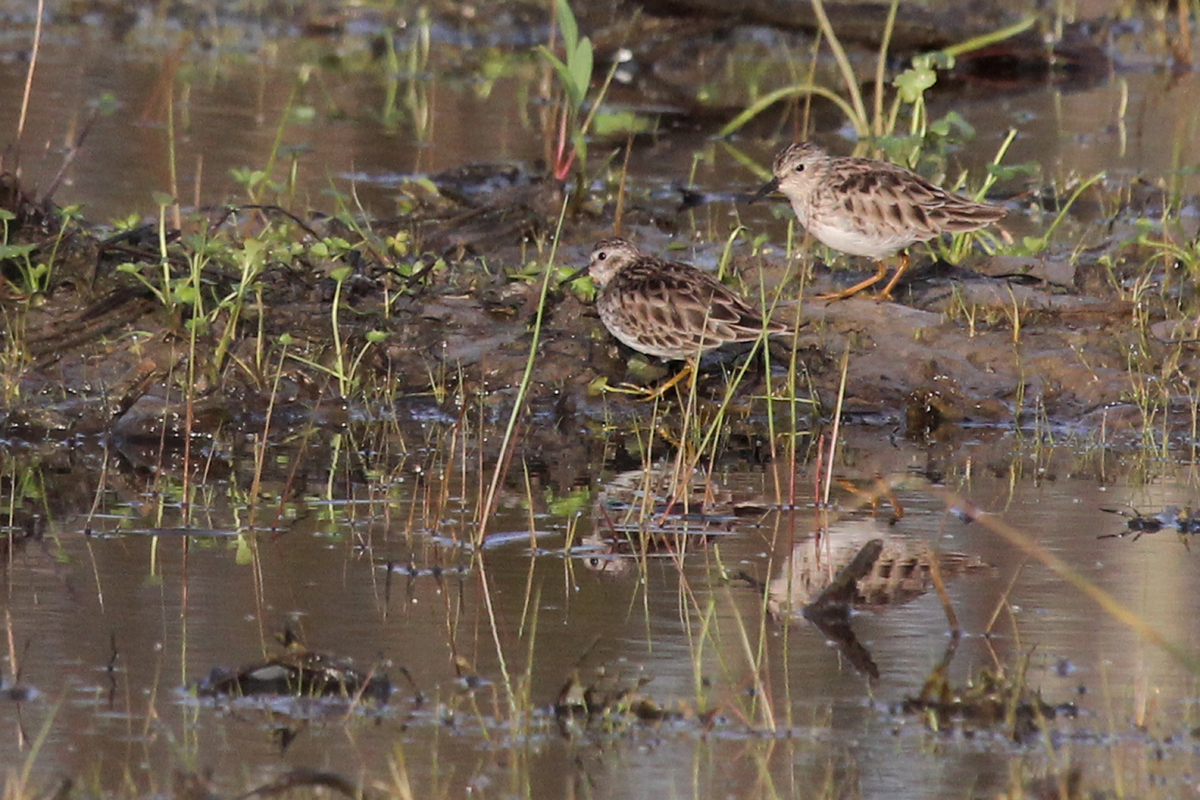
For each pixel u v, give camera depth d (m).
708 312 12.98
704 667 8.55
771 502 11.34
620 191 17.45
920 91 18.17
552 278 14.76
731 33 27.84
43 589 9.44
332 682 8.27
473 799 7.15
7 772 7.28
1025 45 26.59
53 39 26.52
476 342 13.96
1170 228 17.72
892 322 14.52
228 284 14.15
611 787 7.30
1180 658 8.09
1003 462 12.36
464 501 11.16
